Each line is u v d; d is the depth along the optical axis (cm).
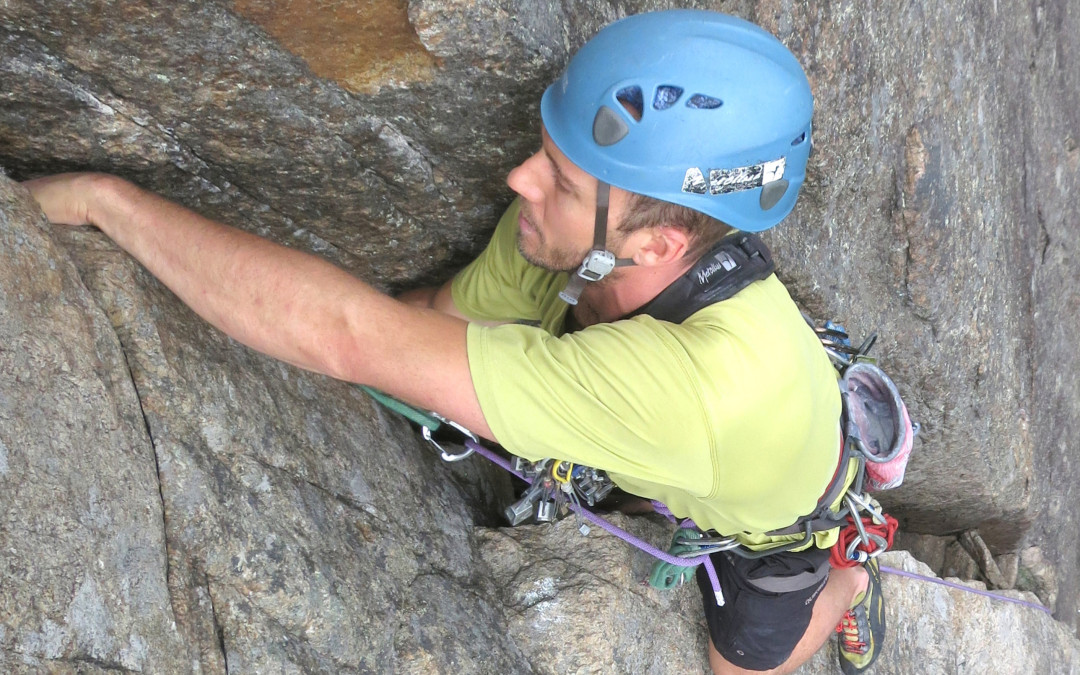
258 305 146
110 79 142
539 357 148
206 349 161
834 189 257
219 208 175
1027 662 390
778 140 153
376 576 175
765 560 215
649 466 156
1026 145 376
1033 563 465
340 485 179
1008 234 363
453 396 147
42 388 124
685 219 156
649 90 143
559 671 202
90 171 159
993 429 374
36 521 116
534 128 169
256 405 167
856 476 208
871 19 248
